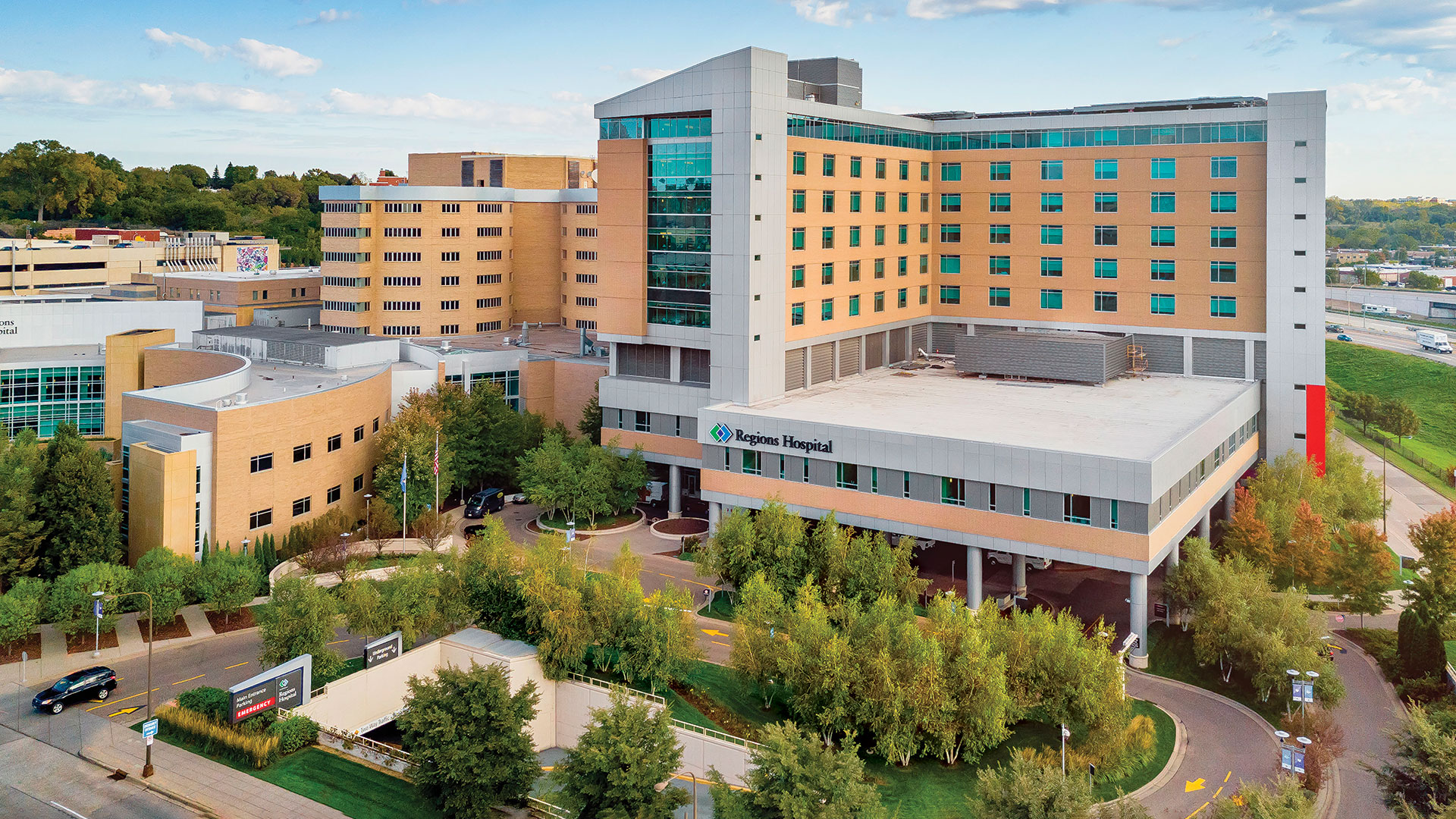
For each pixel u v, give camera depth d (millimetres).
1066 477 80250
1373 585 84625
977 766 62938
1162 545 80438
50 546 82875
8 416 119438
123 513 91312
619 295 112375
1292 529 88562
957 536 86062
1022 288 126125
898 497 88625
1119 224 119500
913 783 61250
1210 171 114312
